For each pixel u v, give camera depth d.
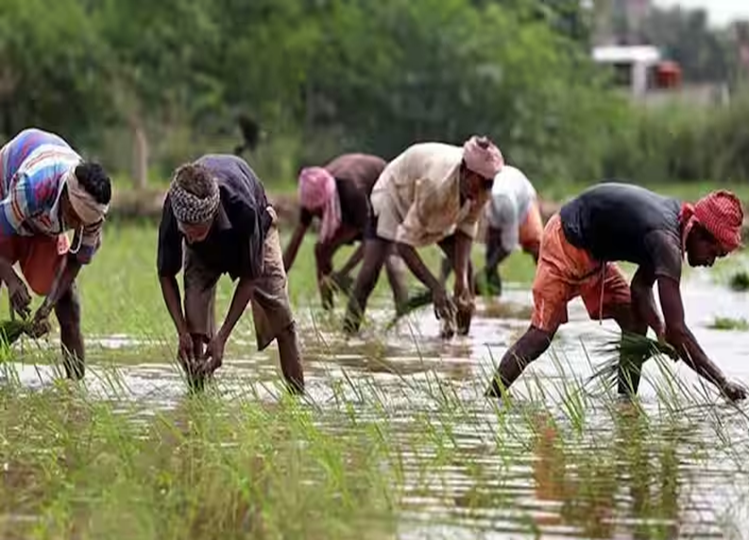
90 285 33.97
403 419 18.48
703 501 14.53
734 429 18.22
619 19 144.38
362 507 13.95
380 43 80.31
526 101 79.44
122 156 75.25
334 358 24.19
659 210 19.92
